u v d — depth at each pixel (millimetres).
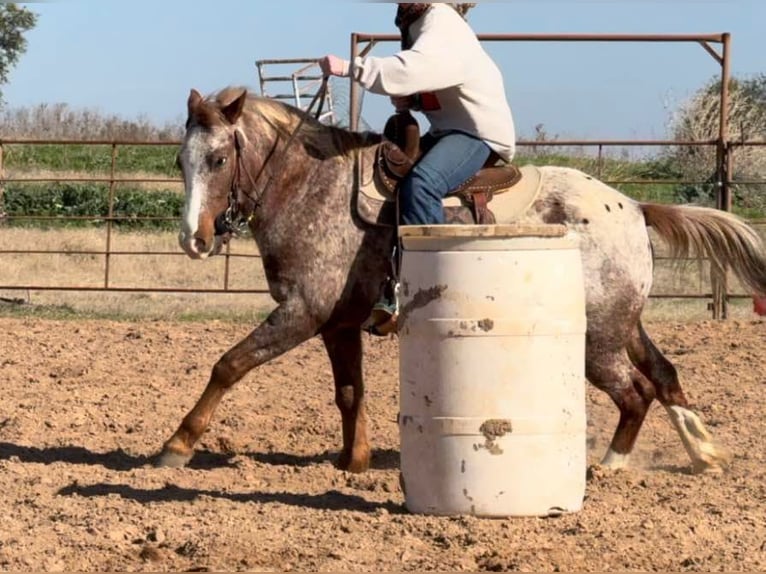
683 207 7082
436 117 6809
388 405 9008
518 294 5355
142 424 8219
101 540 5219
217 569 4859
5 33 44156
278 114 6836
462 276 5352
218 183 6598
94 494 6160
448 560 4938
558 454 5473
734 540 5297
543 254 5398
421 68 6426
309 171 6766
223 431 8133
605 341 6758
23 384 9438
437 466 5461
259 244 6809
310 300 6688
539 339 5391
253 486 6492
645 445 7801
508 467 5398
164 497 6137
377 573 4797
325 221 6707
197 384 9555
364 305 6801
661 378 7055
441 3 6715
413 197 6582
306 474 6820
